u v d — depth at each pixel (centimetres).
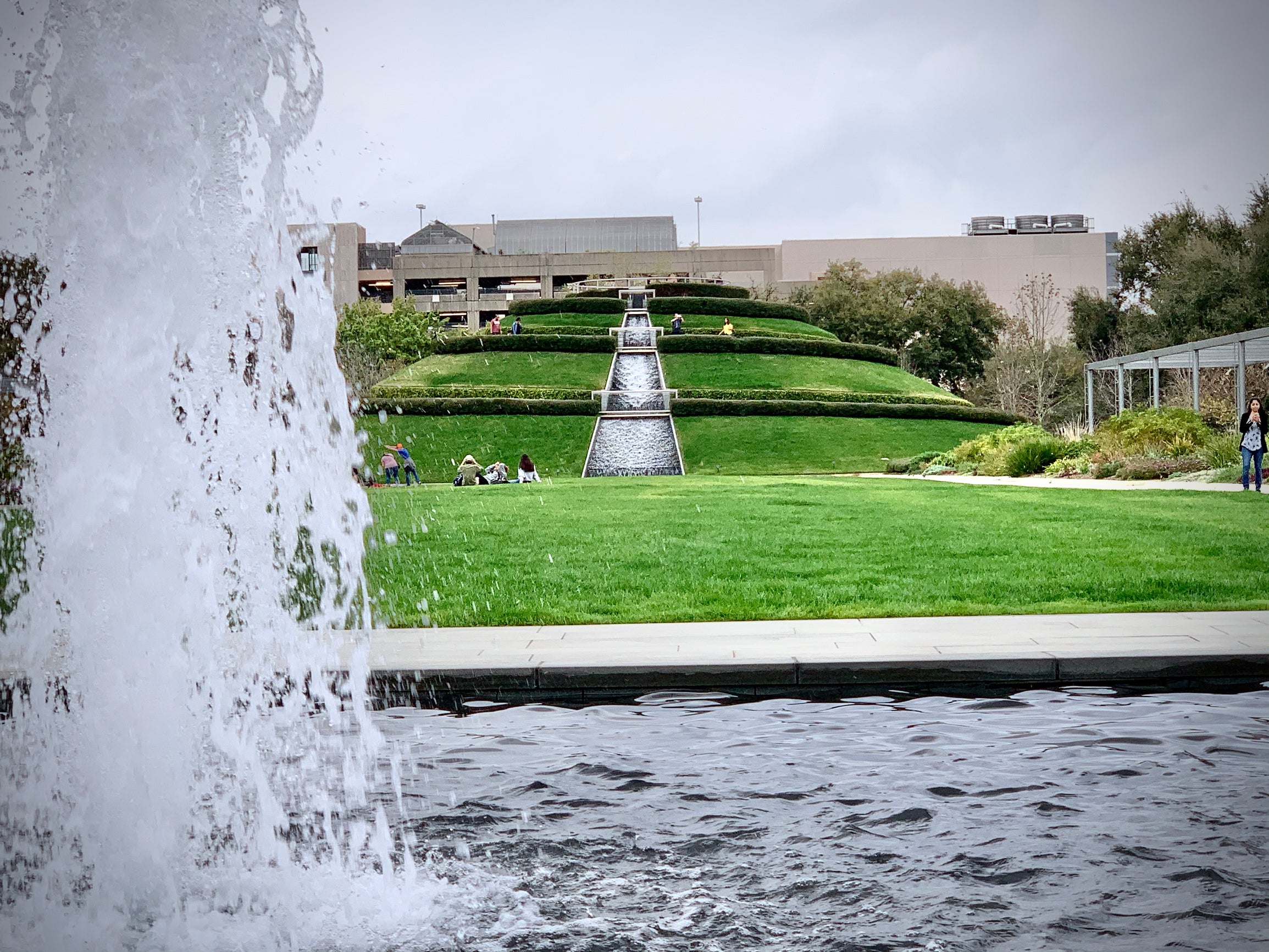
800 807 510
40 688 548
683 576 1241
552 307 7400
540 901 417
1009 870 427
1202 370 5231
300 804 533
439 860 460
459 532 1708
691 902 409
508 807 522
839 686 765
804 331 7125
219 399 561
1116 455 2884
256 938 401
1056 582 1130
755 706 725
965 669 763
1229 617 931
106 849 482
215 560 557
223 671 568
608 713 717
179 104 539
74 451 536
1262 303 5828
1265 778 536
